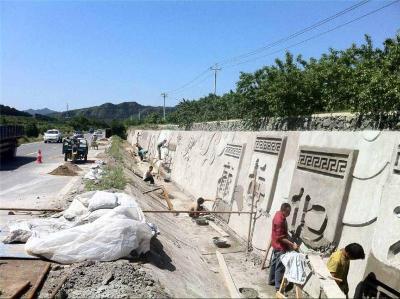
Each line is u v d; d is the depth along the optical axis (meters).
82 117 106.56
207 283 8.63
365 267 6.86
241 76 16.27
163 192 19.77
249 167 13.55
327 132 9.26
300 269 7.52
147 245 8.04
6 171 22.36
